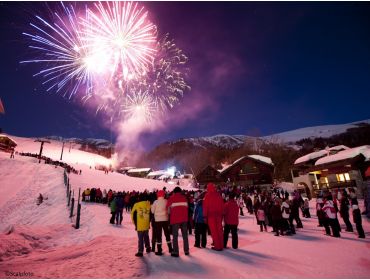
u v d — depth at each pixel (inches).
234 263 236.8
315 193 1352.1
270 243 340.2
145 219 282.0
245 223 580.4
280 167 2891.2
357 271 214.7
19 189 1074.7
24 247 358.6
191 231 433.7
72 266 246.2
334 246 319.3
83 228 524.1
